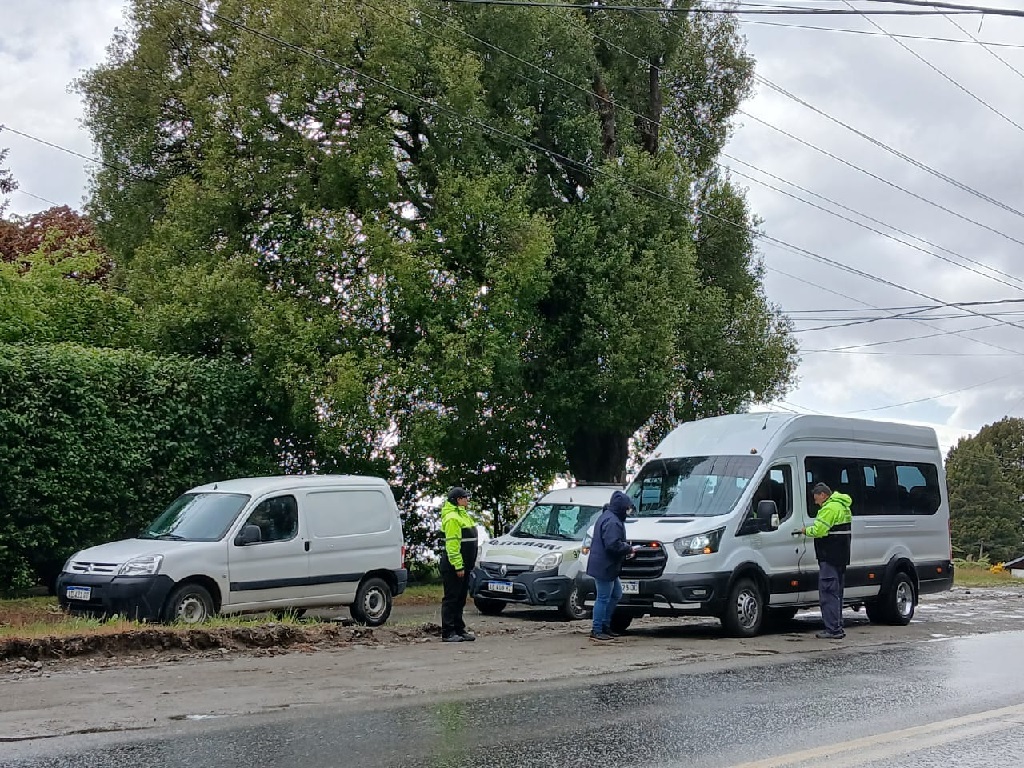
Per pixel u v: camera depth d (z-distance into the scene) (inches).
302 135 862.5
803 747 287.3
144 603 513.3
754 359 1007.0
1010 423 3432.6
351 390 755.4
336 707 338.3
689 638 556.7
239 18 914.1
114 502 705.0
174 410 741.3
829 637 567.2
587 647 506.6
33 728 301.6
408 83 860.6
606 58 1056.8
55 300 835.4
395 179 850.8
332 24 838.5
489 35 927.7
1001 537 3125.0
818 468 617.9
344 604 604.1
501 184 878.4
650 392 906.1
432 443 802.2
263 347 784.9
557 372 922.7
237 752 274.1
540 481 1032.2
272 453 813.9
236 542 550.3
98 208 1015.6
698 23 1136.8
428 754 274.2
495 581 682.8
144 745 281.6
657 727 311.4
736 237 1069.8
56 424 675.4
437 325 813.2
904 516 673.6
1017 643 553.3
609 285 910.4
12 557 656.4
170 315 815.7
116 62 1003.3
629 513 594.6
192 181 892.6
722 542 552.4
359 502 620.1
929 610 800.9
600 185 942.4
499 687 381.4
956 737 301.9
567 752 278.5
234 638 476.4
